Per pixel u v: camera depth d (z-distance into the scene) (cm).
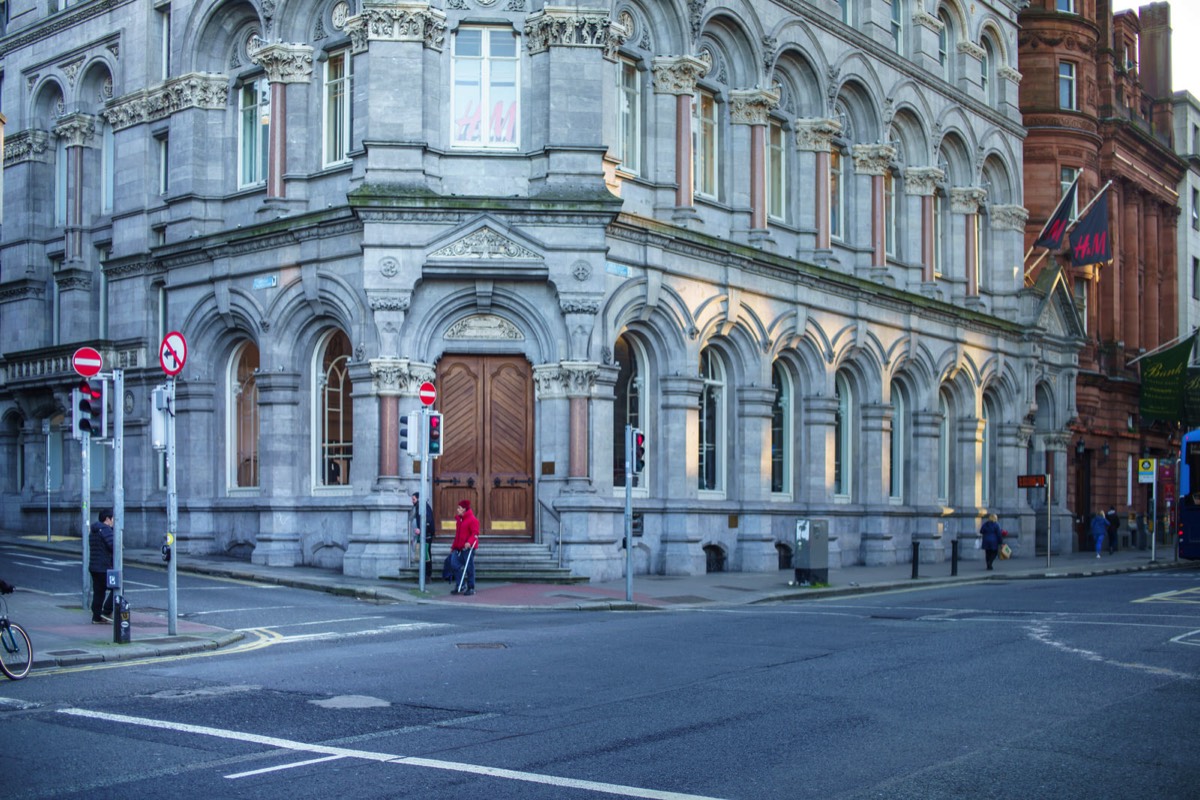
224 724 1182
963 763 1024
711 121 3422
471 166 2902
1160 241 6744
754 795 920
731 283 3312
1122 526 5934
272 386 3092
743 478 3391
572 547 2834
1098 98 5916
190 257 3316
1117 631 1962
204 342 3325
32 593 2402
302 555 3061
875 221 3991
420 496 2544
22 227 4053
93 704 1288
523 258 2839
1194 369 6066
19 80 4100
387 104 2845
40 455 4038
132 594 2461
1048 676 1475
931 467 4241
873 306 3922
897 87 4122
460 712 1244
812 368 3662
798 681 1435
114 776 977
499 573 2773
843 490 3906
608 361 2927
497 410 2928
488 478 2909
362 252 2878
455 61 2950
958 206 4553
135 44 3638
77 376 3647
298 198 3100
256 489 3234
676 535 3148
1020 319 4906
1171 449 6625
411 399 2852
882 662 1592
